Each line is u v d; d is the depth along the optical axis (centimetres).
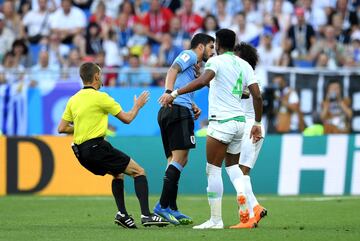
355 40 7125
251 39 7044
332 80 5931
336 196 5084
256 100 3069
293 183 5297
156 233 2884
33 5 7625
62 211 4075
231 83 3036
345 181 5269
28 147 5428
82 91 3108
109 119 5834
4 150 5438
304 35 7069
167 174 3291
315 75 5941
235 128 3036
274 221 3484
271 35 6956
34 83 6069
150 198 4938
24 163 5419
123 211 3105
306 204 4419
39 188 5397
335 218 3619
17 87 6062
